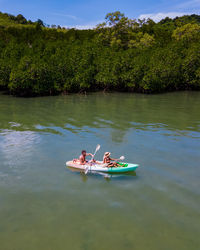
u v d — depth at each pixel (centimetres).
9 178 984
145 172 1030
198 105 2730
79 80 3897
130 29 5850
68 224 700
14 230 675
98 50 4597
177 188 895
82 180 975
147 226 685
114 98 3400
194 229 670
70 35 7012
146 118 2048
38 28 7644
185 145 1352
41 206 791
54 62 4019
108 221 711
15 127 1762
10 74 3506
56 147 1339
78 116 2145
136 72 3884
